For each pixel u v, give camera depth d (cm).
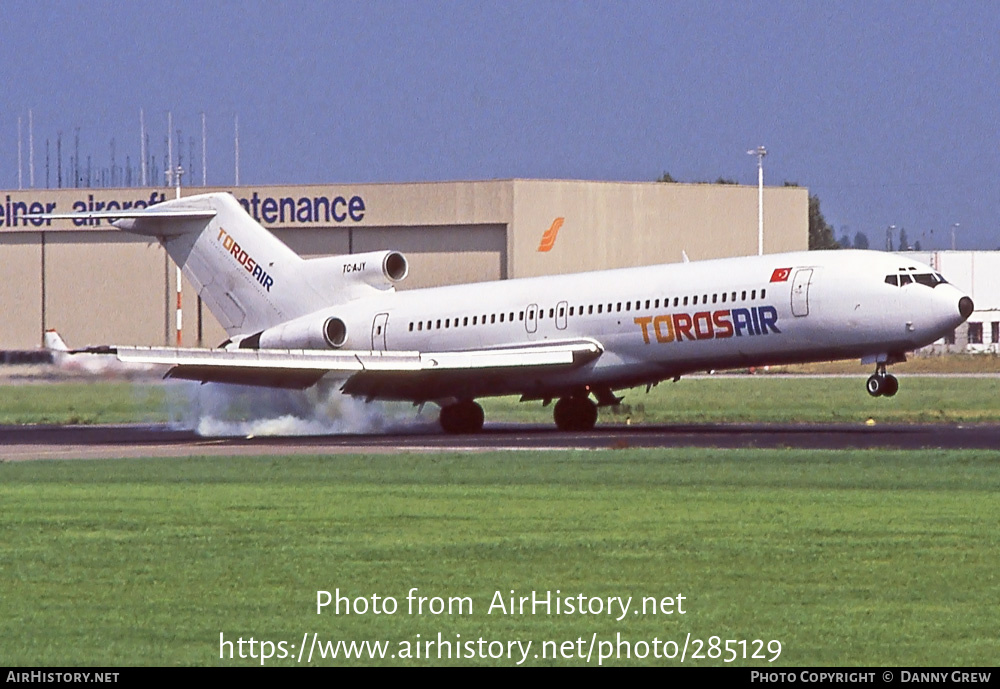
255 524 9300
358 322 19150
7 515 9856
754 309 16075
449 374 17500
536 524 9119
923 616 6744
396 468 12431
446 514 9581
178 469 12731
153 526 9288
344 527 9112
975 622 6638
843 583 7381
